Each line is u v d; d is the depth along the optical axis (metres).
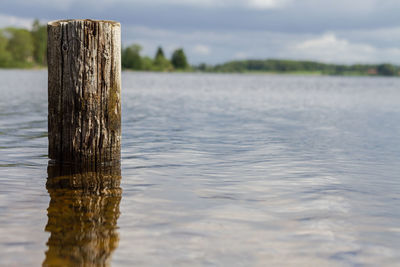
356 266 2.95
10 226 3.58
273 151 8.16
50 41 5.73
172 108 19.00
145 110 17.59
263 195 4.81
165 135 10.23
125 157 7.18
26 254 3.00
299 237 3.46
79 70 5.63
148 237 3.39
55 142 5.95
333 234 3.55
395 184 5.53
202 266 2.88
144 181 5.41
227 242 3.32
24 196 4.56
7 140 8.80
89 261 2.90
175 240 3.33
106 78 5.77
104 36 5.67
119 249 3.13
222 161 7.01
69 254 3.01
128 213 4.01
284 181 5.57
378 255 3.14
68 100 5.72
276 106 22.11
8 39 156.62
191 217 3.93
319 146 8.91
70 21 5.56
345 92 45.41
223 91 41.06
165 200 4.52
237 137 10.13
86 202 4.36
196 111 17.66
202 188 5.11
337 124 13.61
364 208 4.36
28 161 6.54
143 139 9.48
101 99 5.78
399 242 3.40
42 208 4.12
